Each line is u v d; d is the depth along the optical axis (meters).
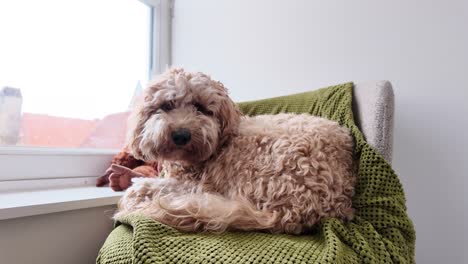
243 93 1.29
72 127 1.13
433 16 0.91
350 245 0.54
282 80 1.19
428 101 0.91
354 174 0.68
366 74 1.01
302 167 0.62
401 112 0.94
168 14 1.52
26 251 0.72
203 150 0.74
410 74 0.94
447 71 0.88
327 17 1.09
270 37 1.23
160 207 0.61
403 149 0.94
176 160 0.78
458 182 0.86
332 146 0.68
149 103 0.79
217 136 0.77
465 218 0.85
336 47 1.07
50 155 1.04
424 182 0.90
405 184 0.93
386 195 0.63
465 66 0.86
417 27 0.93
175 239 0.52
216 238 0.53
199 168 0.80
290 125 0.72
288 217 0.59
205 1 1.43
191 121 0.74
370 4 1.01
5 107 0.96
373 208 0.61
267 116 0.84
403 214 0.61
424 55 0.92
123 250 0.54
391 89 0.77
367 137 0.75
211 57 1.40
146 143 0.75
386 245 0.56
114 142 1.28
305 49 1.14
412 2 0.94
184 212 0.60
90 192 0.97
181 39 1.50
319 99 0.90
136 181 0.80
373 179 0.64
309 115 0.82
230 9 1.35
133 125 0.82
